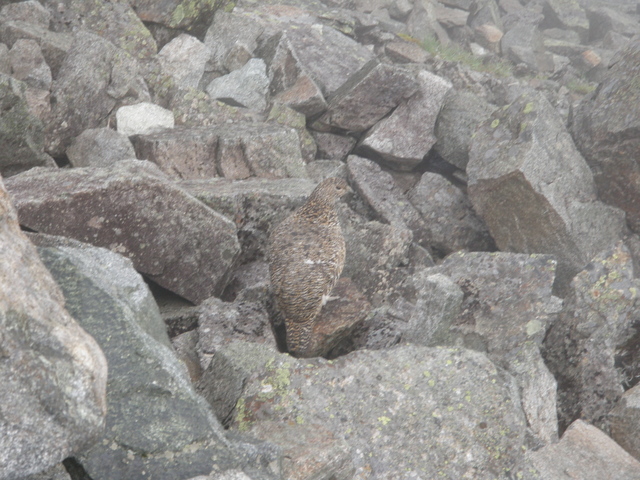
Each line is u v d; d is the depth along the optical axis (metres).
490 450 10.73
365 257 18.16
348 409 10.62
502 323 14.91
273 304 15.12
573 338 14.98
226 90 23.70
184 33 25.61
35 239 10.88
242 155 19.47
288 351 15.06
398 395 10.95
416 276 16.67
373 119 23.50
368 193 21.52
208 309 13.87
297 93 23.45
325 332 13.98
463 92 24.45
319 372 10.99
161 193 13.98
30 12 21.41
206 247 14.60
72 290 8.45
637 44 20.94
